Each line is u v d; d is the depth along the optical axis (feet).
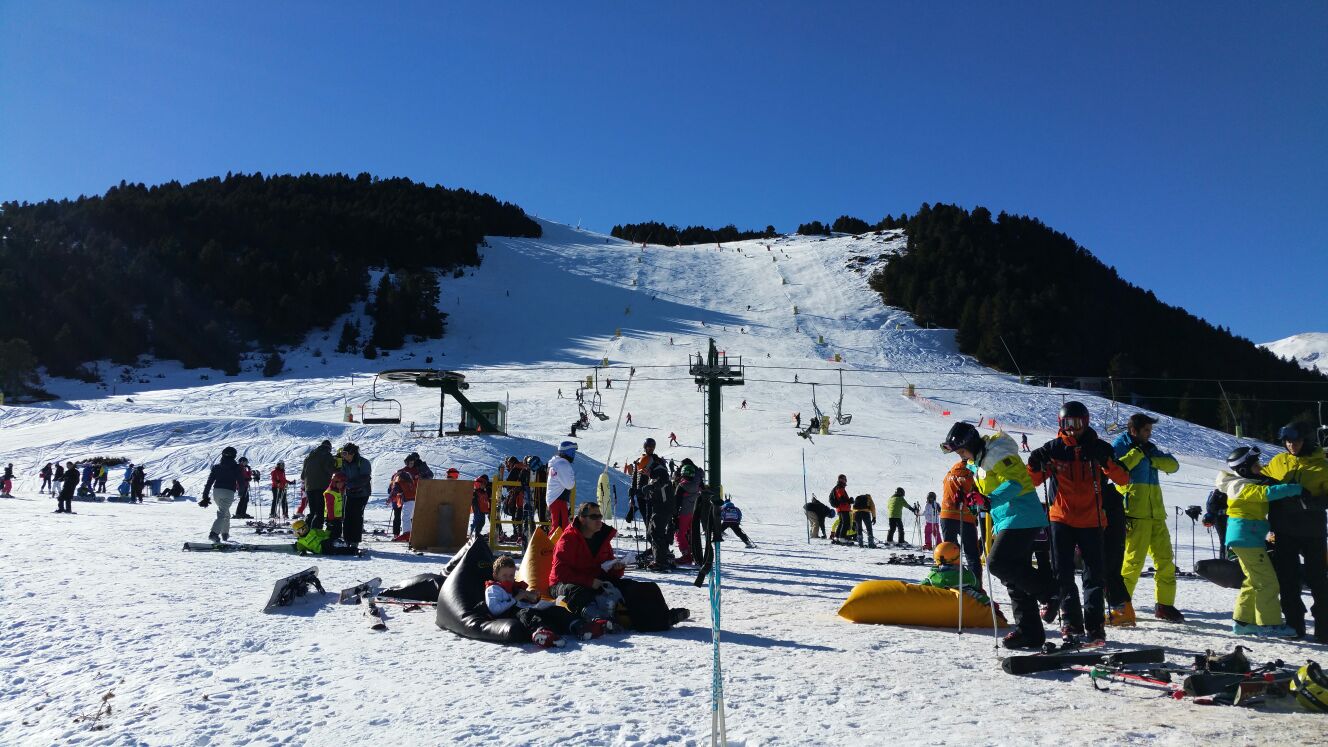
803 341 304.30
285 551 40.14
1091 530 20.49
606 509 34.55
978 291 370.94
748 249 530.68
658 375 236.63
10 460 132.87
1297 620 21.93
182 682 16.20
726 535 68.13
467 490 44.78
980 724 13.43
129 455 129.49
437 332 339.57
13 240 384.68
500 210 583.17
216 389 240.73
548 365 268.00
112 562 33.35
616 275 444.55
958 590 23.00
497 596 21.07
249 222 466.70
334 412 193.36
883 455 143.23
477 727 13.33
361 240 465.88
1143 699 15.03
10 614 22.22
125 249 409.69
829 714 14.02
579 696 15.15
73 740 13.02
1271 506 22.03
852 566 41.29
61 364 309.63
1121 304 437.17
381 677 16.63
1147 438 25.16
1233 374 359.66
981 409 198.90
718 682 12.00
